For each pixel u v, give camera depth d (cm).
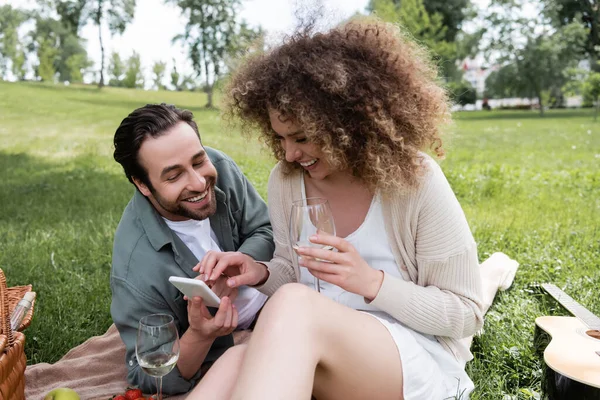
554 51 3291
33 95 2552
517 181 733
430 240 198
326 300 173
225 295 232
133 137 220
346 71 181
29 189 789
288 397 147
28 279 399
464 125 2027
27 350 301
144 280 232
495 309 312
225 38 3878
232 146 1296
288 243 230
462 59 3728
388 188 194
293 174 222
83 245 479
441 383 194
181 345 222
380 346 177
